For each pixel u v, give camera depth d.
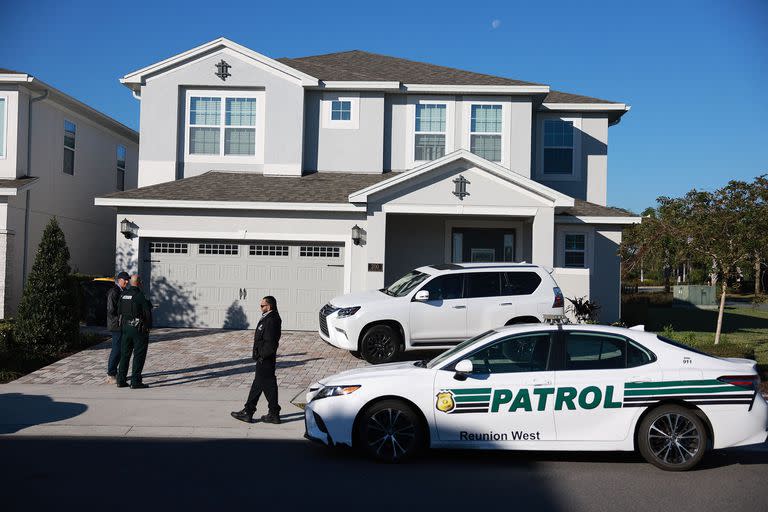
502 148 18.69
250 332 15.80
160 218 16.14
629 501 5.93
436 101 18.81
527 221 17.33
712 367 6.96
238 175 18.11
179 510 5.52
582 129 19.95
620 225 18.23
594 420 6.90
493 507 5.72
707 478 6.71
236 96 18.39
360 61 21.47
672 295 35.62
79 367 12.05
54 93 18.02
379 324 12.27
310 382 11.16
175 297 16.30
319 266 16.33
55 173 18.95
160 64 18.12
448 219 17.81
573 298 15.70
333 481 6.44
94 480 6.36
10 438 7.99
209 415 9.06
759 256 13.28
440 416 7.01
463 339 12.38
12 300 16.81
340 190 16.84
